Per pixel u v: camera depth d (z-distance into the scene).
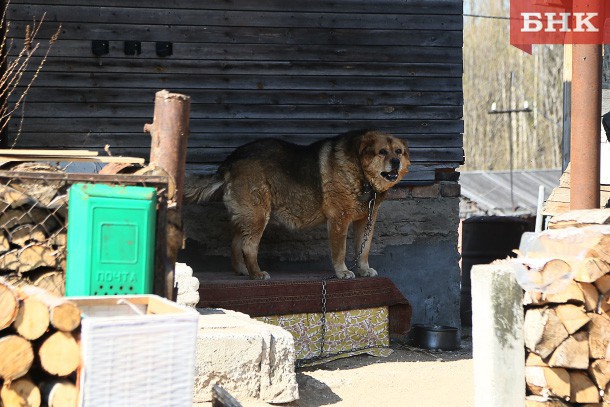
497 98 45.22
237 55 11.48
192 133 11.34
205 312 8.15
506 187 28.42
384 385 8.41
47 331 3.80
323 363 9.63
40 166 5.02
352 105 11.88
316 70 11.74
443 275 12.23
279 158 10.37
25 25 10.70
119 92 11.08
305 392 7.82
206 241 11.34
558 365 5.49
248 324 7.21
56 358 3.77
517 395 5.61
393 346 11.23
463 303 16.75
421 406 7.50
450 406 7.48
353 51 11.84
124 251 4.40
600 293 5.59
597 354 5.57
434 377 8.88
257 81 11.56
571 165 7.65
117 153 11.09
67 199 4.88
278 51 11.61
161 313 4.05
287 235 11.68
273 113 11.62
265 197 10.24
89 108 10.98
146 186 4.62
